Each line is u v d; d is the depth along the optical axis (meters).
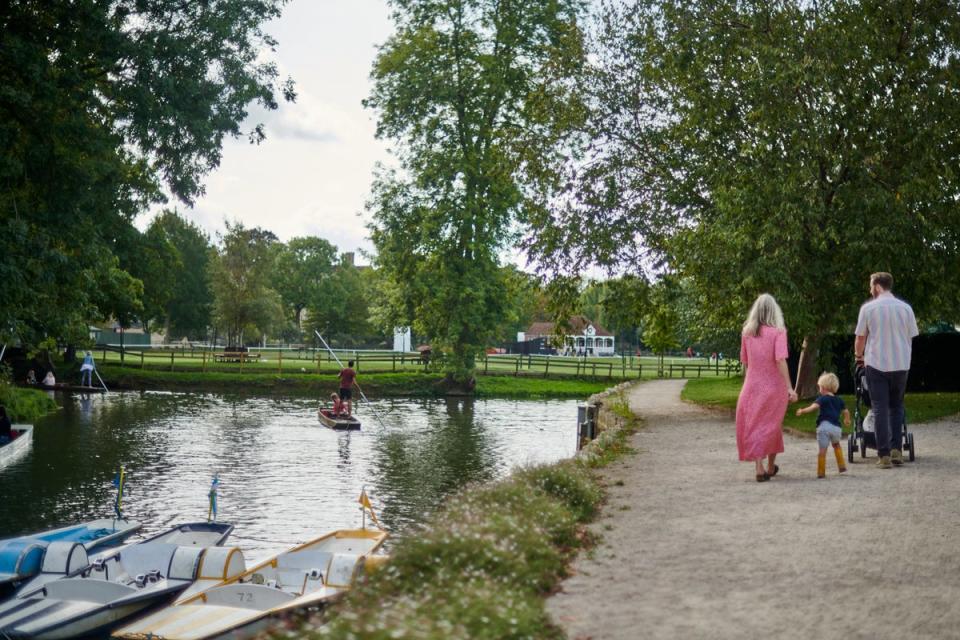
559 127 26.50
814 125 21.31
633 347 145.38
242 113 27.81
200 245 108.31
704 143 23.50
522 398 57.53
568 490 9.85
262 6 28.39
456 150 51.19
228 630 10.36
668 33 24.22
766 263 20.94
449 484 23.36
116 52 25.83
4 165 24.58
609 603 6.00
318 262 128.12
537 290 27.53
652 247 26.06
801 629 5.35
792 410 22.47
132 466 26.09
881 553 7.24
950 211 21.88
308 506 20.22
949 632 5.25
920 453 13.36
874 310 11.98
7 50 24.30
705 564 7.05
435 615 5.09
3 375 42.41
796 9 22.73
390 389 58.53
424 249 52.06
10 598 11.91
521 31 49.22
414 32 50.69
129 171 30.22
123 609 11.40
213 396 54.38
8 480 23.33
